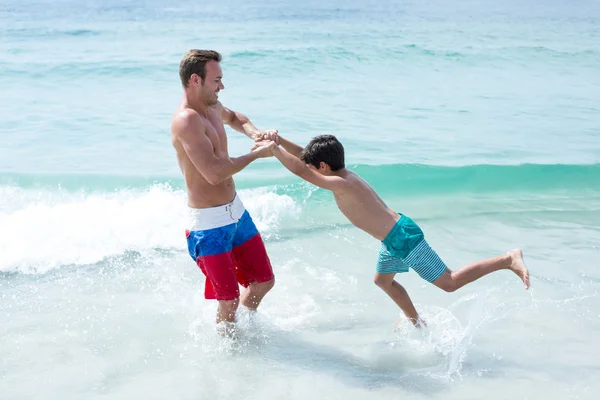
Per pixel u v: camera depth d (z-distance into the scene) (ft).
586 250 20.16
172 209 22.25
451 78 49.39
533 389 12.74
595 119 37.55
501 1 115.65
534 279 17.98
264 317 15.78
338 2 105.40
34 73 44.83
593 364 13.71
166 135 32.17
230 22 76.84
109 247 19.79
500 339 14.82
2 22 70.54
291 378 13.15
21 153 28.53
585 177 27.12
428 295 17.33
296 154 16.19
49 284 17.43
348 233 21.61
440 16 90.43
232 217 14.49
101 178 25.08
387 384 12.95
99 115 35.40
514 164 27.58
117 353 13.93
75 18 76.64
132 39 61.62
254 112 36.29
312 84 44.75
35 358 13.58
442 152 30.19
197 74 13.71
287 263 19.16
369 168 26.71
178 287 17.49
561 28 79.87
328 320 15.88
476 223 22.56
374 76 48.73
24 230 20.26
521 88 46.37
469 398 12.42
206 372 13.29
